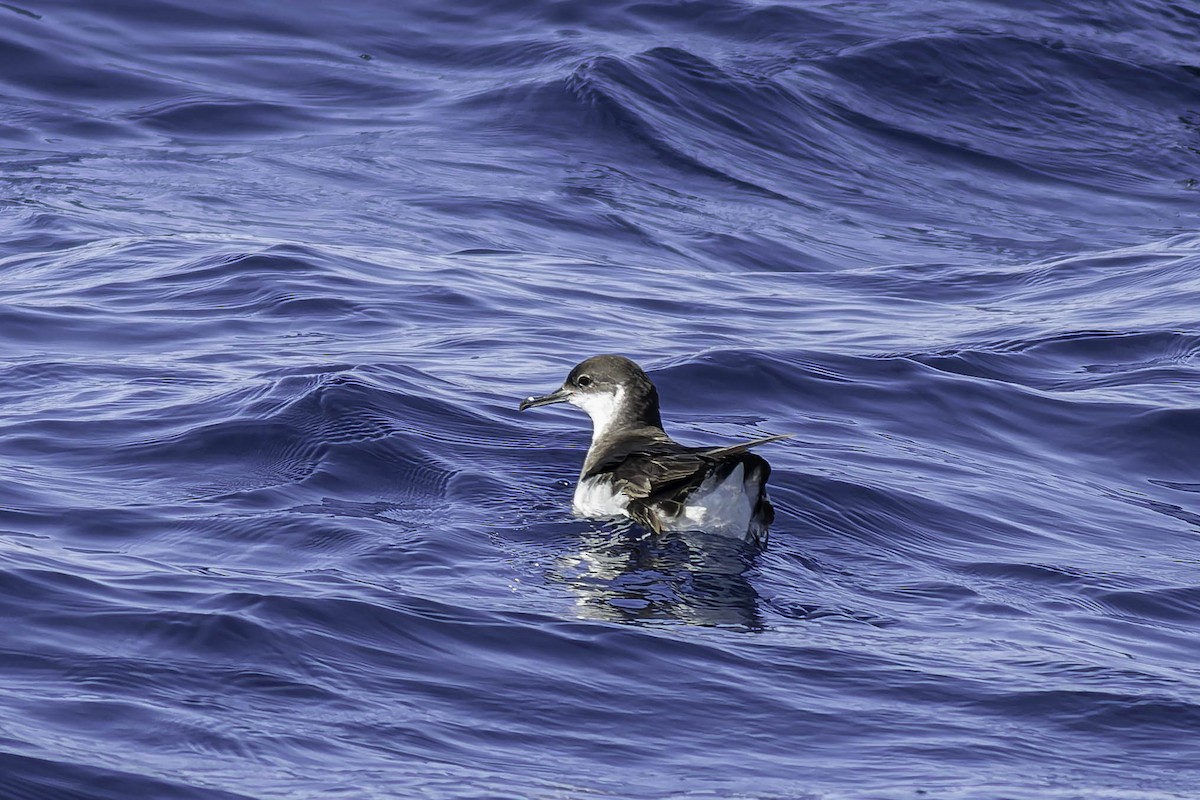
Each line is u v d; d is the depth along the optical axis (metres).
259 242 24.38
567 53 37.88
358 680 9.34
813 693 9.68
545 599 11.00
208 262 22.67
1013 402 18.06
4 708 8.51
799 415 17.06
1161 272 25.89
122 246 23.84
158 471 13.62
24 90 34.44
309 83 36.41
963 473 15.43
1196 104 41.25
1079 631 11.23
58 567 10.82
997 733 9.21
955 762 8.77
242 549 11.70
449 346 18.92
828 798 8.20
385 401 15.65
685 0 41.78
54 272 22.08
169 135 32.75
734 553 12.38
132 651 9.44
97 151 31.33
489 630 10.27
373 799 7.79
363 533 12.23
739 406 17.22
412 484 13.70
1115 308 23.39
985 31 42.47
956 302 24.33
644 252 27.92
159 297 20.67
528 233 28.12
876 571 12.41
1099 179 36.69
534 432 15.54
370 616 10.27
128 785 7.74
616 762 8.55
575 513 13.14
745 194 32.53
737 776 8.45
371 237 26.34
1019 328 21.78
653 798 8.09
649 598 11.22
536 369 18.03
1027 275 26.39
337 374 16.25
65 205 27.12
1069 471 16.23
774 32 40.88
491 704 9.20
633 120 34.75
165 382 16.45
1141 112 40.41
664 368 18.05
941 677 10.02
